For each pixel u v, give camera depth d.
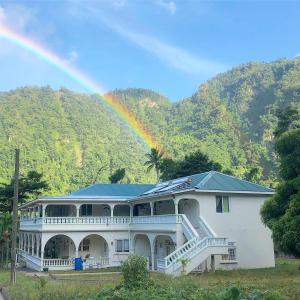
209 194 38.09
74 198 44.34
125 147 185.88
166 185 46.12
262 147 148.75
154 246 40.66
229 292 11.24
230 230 38.12
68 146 174.75
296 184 27.92
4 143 150.62
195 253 32.97
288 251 27.25
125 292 15.26
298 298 17.84
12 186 59.66
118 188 50.25
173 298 14.67
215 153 149.38
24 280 28.77
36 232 45.94
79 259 41.47
